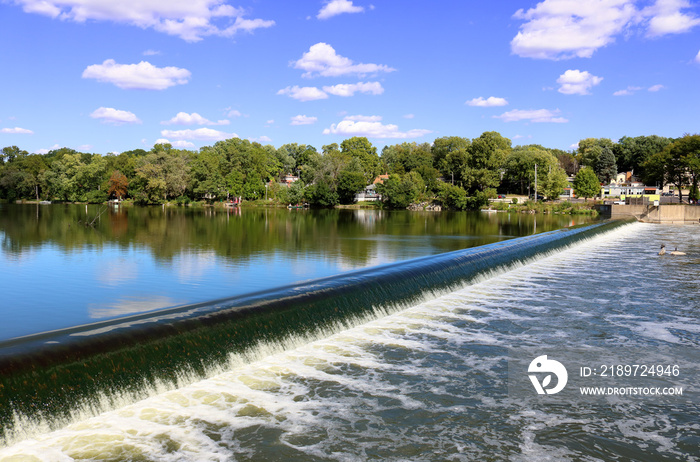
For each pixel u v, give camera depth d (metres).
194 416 10.45
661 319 19.56
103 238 45.12
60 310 18.66
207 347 12.23
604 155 187.62
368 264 32.19
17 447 8.77
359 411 11.28
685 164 118.56
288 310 14.80
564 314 20.00
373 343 15.62
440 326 17.83
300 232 56.91
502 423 11.05
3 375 8.92
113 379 10.33
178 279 25.17
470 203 137.75
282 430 10.27
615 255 38.94
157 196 146.00
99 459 8.76
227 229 58.47
